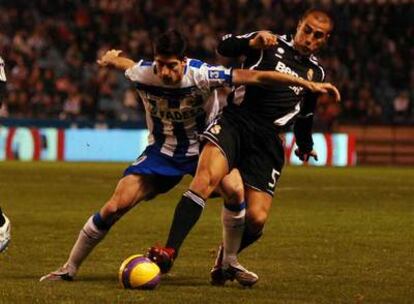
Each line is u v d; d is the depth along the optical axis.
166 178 18.12
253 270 19.97
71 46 79.75
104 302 15.62
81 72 78.56
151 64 17.62
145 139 69.50
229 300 16.19
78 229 27.53
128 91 75.75
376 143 76.06
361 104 78.19
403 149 76.06
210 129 17.97
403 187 46.97
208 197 18.05
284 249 23.45
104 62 18.14
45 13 84.44
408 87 81.88
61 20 84.06
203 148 17.88
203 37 80.50
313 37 18.81
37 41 79.75
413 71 82.88
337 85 78.81
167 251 16.89
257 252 22.86
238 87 18.69
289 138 70.25
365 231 27.72
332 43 83.19
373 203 37.84
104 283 17.72
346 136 71.94
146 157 18.05
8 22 81.62
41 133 68.75
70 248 23.30
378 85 81.56
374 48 83.94
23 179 47.94
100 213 17.81
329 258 21.94
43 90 75.06
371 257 22.16
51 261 21.00
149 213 32.81
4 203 35.59
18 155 68.50
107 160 69.19
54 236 25.75
